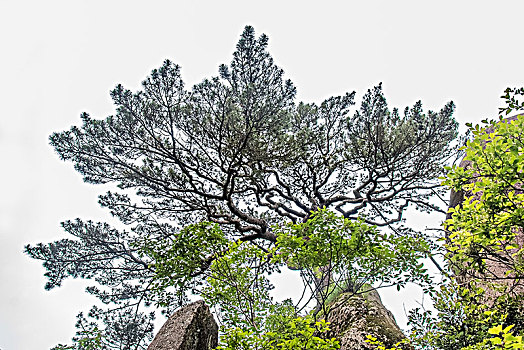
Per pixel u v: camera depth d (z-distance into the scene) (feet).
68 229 37.32
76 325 32.30
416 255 18.85
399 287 18.95
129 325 33.09
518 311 16.97
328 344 15.05
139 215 37.37
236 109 30.14
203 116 31.53
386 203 40.93
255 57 30.53
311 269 20.04
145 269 35.27
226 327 17.51
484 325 17.12
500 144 12.85
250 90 28.89
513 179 12.61
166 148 32.83
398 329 22.13
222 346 15.74
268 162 32.81
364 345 20.31
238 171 33.19
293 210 41.19
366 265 19.47
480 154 13.32
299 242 19.11
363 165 36.52
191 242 22.06
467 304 18.10
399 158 34.65
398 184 37.99
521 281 19.31
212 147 33.22
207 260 22.22
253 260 19.67
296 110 39.27
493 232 13.91
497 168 13.10
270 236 37.14
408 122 36.09
